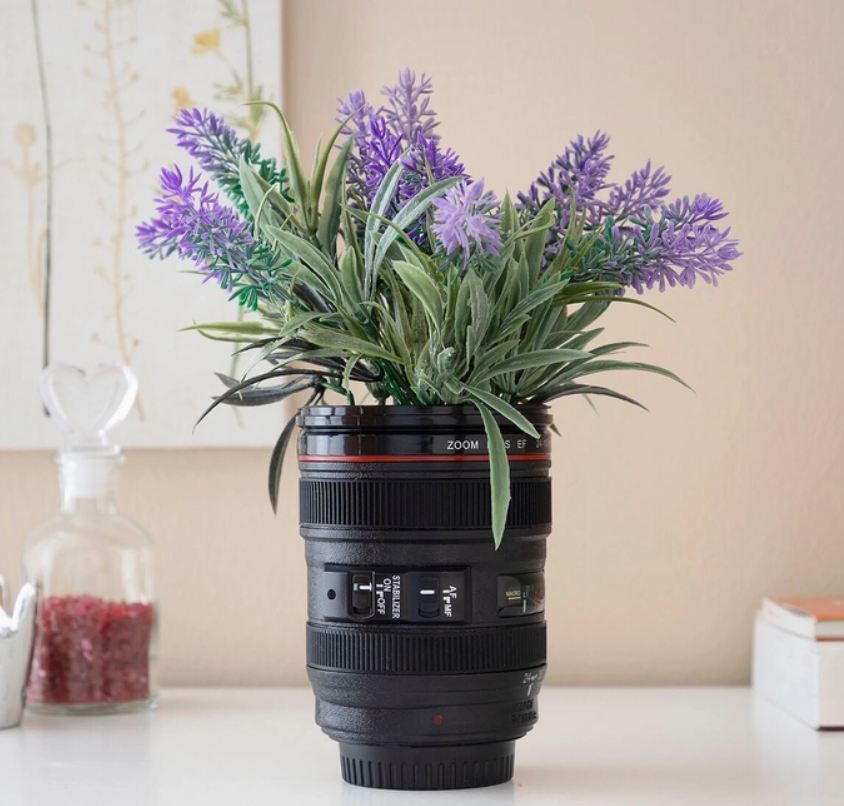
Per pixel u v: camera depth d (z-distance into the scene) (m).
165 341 1.18
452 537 0.69
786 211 1.19
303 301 0.76
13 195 1.18
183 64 1.18
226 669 1.20
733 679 1.18
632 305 1.19
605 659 1.18
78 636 1.04
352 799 0.72
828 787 0.76
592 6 1.19
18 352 1.18
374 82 1.19
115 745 0.91
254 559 1.20
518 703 0.72
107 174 1.18
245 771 0.82
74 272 1.18
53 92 1.18
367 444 0.70
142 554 1.07
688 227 0.73
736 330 1.18
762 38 1.19
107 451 1.08
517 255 0.74
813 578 1.18
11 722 0.98
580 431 1.18
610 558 1.18
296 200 0.75
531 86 1.19
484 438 0.70
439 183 0.69
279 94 1.17
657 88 1.19
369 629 0.70
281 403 1.17
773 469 1.18
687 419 1.18
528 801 0.72
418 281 0.66
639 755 0.86
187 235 0.70
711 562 1.18
